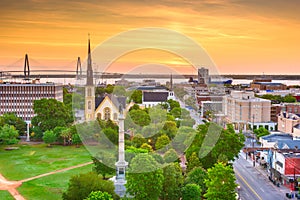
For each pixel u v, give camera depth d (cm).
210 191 7788
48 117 18312
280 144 13050
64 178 11625
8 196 9956
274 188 10756
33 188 10638
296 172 10906
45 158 14438
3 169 12875
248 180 11575
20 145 16950
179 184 8569
